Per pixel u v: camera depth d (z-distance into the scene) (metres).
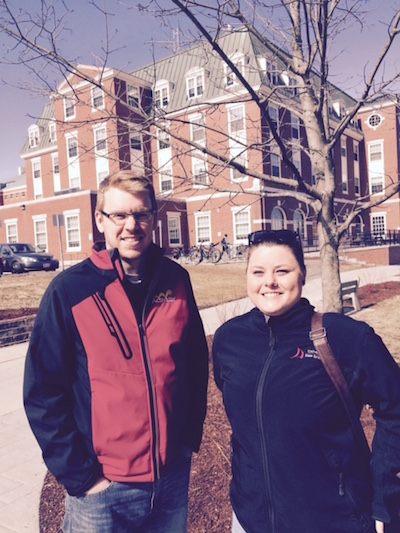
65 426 1.77
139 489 1.83
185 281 2.11
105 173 32.03
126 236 1.90
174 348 1.92
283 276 1.69
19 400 5.46
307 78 4.09
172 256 28.11
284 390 1.61
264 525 1.65
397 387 1.55
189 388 2.16
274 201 27.67
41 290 12.26
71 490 1.77
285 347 1.68
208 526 2.70
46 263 21.28
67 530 1.89
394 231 38.84
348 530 1.55
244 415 1.71
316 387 1.59
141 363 1.82
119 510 1.82
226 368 1.83
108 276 1.87
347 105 39.41
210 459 3.54
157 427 1.83
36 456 3.95
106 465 1.79
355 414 1.59
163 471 1.89
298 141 5.05
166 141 4.34
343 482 1.57
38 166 38.88
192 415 2.15
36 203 29.83
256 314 1.82
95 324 1.79
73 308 1.79
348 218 4.46
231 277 17.70
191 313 2.13
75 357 1.84
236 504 1.79
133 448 1.78
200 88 26.56
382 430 1.60
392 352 6.52
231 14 3.49
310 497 1.56
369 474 1.64
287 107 4.71
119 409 1.77
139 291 1.97
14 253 21.42
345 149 37.94
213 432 4.03
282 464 1.59
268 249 1.71
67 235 28.17
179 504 2.05
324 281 4.59
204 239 29.94
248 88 3.48
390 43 3.50
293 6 4.12
